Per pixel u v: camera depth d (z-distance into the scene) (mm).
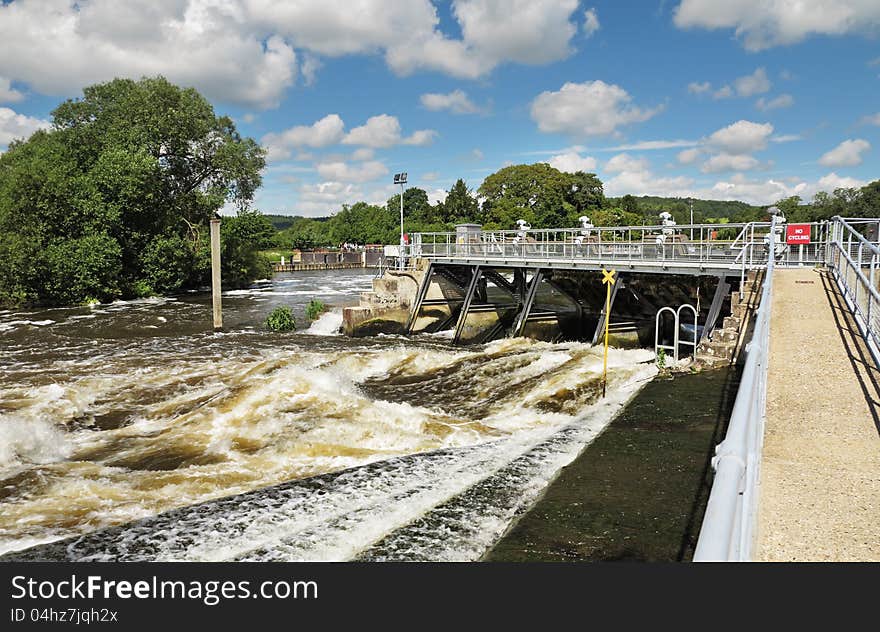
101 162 49875
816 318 13414
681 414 11812
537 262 28016
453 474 10727
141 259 51406
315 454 13328
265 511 9742
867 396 8719
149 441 14531
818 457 6816
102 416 17422
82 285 45906
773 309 14523
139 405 18438
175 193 59031
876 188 90500
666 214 28656
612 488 8602
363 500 9883
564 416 15516
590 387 17109
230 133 62438
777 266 20359
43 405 18109
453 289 36750
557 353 22156
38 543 9344
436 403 19031
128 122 55188
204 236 56812
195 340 31359
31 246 43812
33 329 34594
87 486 11734
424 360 24219
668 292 25219
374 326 33938
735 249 22000
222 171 60688
